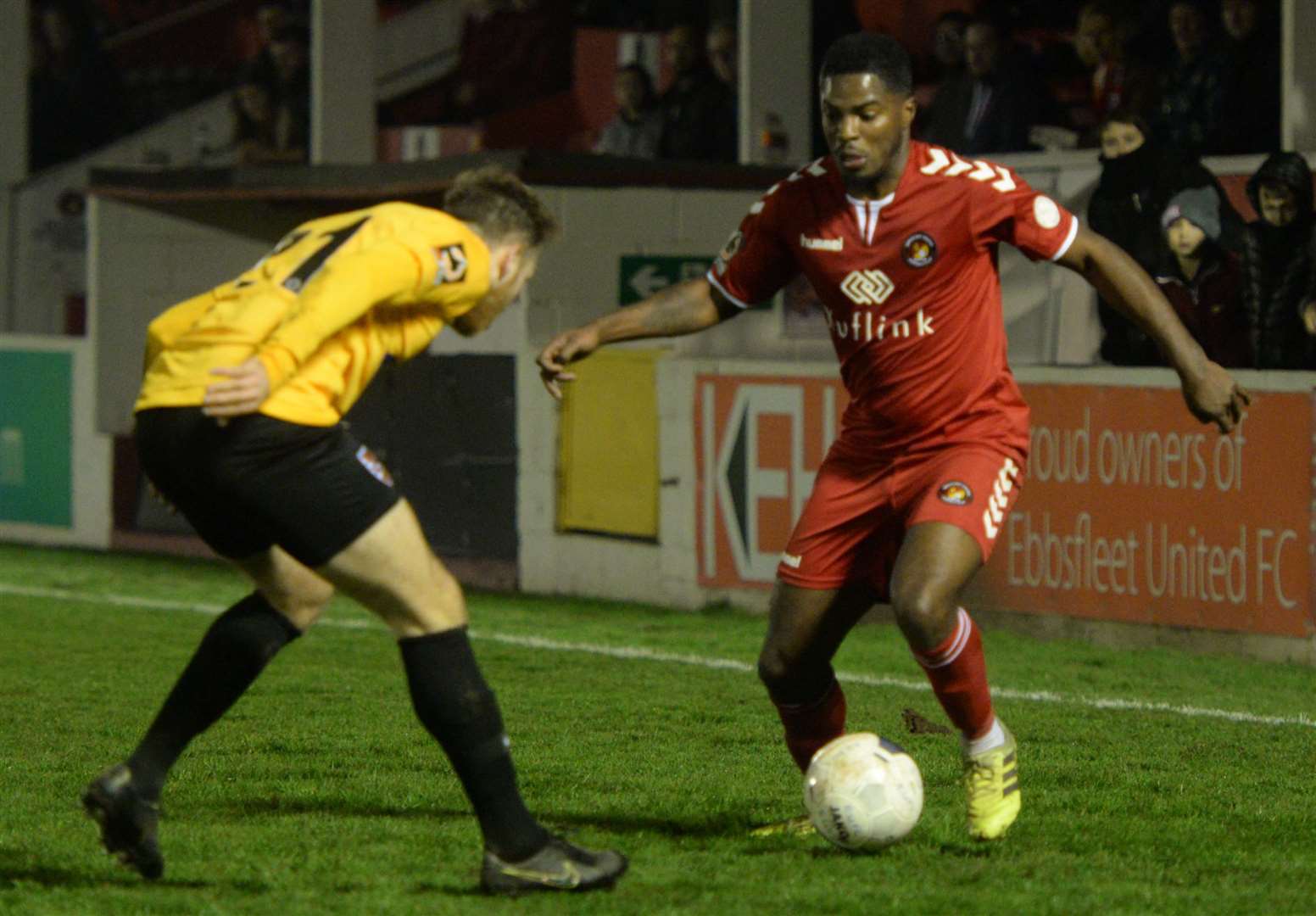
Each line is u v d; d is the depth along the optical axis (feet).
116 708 71.67
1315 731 66.54
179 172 138.41
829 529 46.21
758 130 139.74
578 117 171.83
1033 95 123.95
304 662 85.51
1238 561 85.97
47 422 149.28
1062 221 44.88
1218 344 93.91
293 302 39.63
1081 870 43.42
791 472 103.19
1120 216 97.14
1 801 51.96
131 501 144.66
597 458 114.62
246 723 66.80
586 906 39.52
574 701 73.56
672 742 63.26
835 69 44.04
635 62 160.66
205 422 38.70
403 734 63.93
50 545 149.28
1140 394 89.25
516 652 89.86
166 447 39.14
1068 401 92.07
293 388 39.04
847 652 89.25
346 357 39.86
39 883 41.93
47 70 193.16
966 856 44.88
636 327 47.85
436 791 52.95
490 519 121.70
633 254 126.00
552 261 122.31
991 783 45.65
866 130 43.73
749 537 105.60
